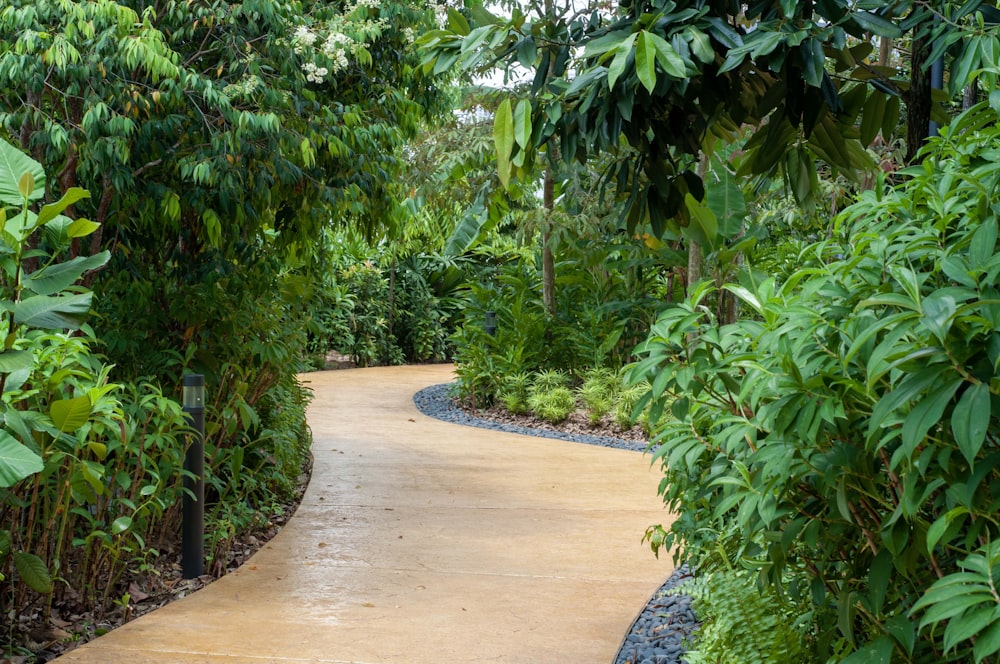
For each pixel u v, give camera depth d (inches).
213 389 200.5
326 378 531.8
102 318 175.2
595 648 128.3
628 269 399.9
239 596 148.9
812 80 99.8
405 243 489.7
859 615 87.7
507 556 175.2
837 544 84.8
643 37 95.5
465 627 136.2
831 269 80.5
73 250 176.2
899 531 73.0
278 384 230.5
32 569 120.6
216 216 176.7
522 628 136.1
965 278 63.6
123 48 145.2
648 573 165.0
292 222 215.2
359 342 613.0
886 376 71.7
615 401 362.0
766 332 79.0
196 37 178.2
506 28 112.3
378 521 201.2
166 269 201.9
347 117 195.0
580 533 193.0
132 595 147.9
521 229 388.8
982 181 77.0
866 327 71.2
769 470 78.6
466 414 394.0
